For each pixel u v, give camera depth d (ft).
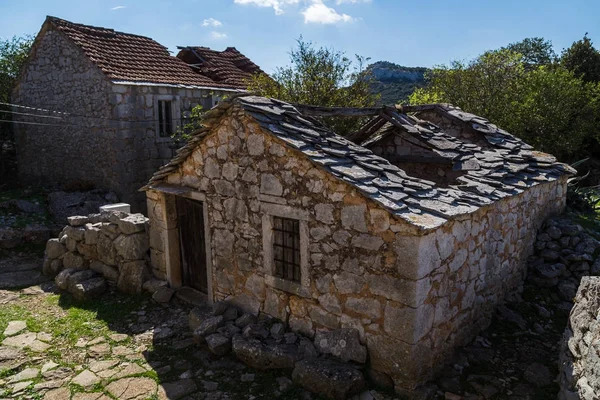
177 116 41.60
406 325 14.87
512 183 21.62
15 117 47.85
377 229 15.23
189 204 23.39
